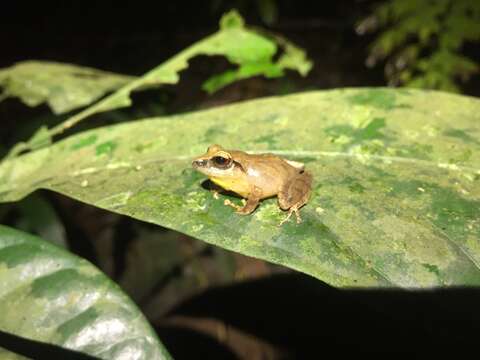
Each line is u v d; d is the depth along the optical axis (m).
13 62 0.52
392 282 0.07
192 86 0.43
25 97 0.15
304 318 0.20
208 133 0.10
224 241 0.07
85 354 0.06
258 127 0.10
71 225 0.25
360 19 0.50
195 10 0.58
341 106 0.10
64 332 0.06
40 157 0.10
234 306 0.22
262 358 0.19
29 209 0.17
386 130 0.09
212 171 0.09
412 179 0.08
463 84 0.38
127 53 0.54
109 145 0.10
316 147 0.09
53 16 0.57
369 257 0.07
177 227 0.07
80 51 0.54
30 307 0.06
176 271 0.23
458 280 0.07
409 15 0.33
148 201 0.08
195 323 0.21
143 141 0.10
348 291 0.06
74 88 0.15
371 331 0.17
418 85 0.31
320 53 0.50
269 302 0.21
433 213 0.08
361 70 0.47
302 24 0.55
